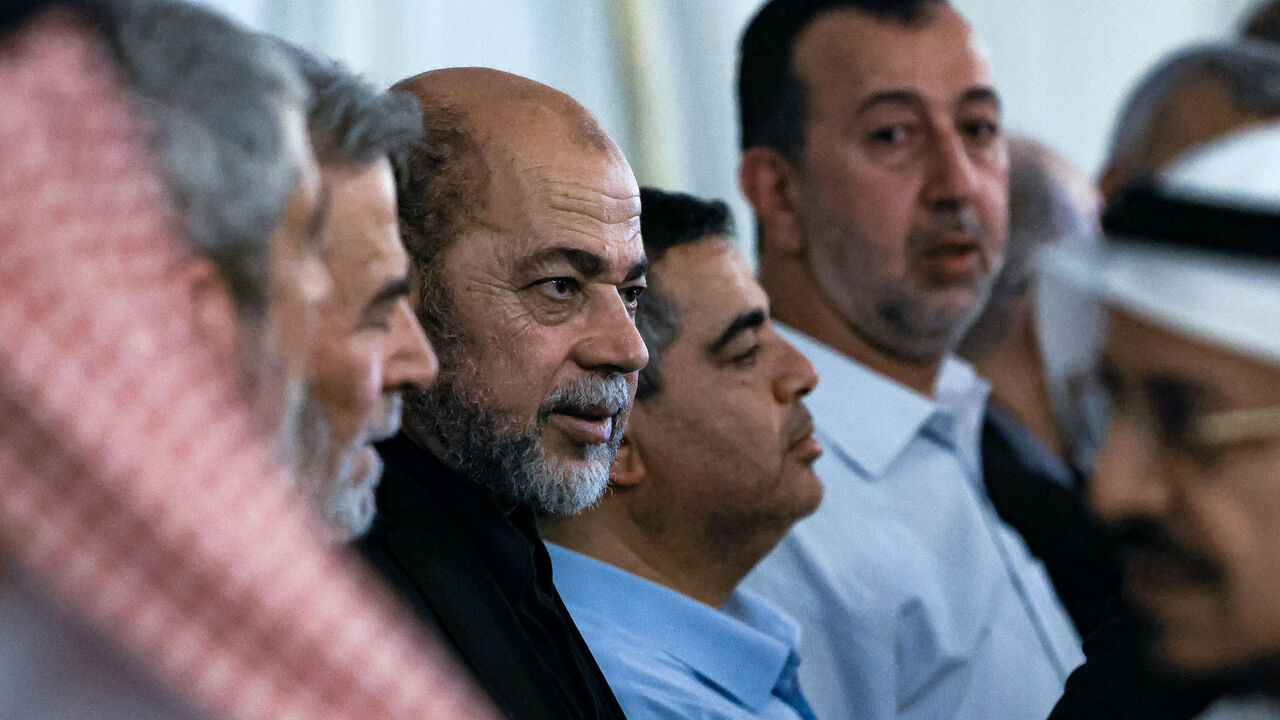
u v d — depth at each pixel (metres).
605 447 2.97
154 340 1.24
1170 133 2.22
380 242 1.95
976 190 4.77
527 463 2.85
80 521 1.16
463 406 2.83
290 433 1.59
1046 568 5.29
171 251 1.34
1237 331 1.86
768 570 4.15
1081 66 9.91
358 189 1.93
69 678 1.18
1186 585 1.98
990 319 5.89
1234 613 1.94
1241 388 1.88
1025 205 5.84
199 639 1.19
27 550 1.15
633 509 3.49
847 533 4.30
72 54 1.33
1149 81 2.86
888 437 4.56
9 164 1.21
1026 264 5.80
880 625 4.14
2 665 1.16
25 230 1.20
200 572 1.19
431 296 2.85
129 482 1.17
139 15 1.44
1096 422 2.09
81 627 1.18
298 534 1.29
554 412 2.88
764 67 5.02
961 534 4.59
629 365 2.91
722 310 3.44
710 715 3.12
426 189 2.86
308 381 1.77
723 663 3.31
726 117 8.65
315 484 1.84
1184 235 1.93
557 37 8.27
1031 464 5.48
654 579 3.53
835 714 4.05
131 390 1.20
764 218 5.07
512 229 2.84
